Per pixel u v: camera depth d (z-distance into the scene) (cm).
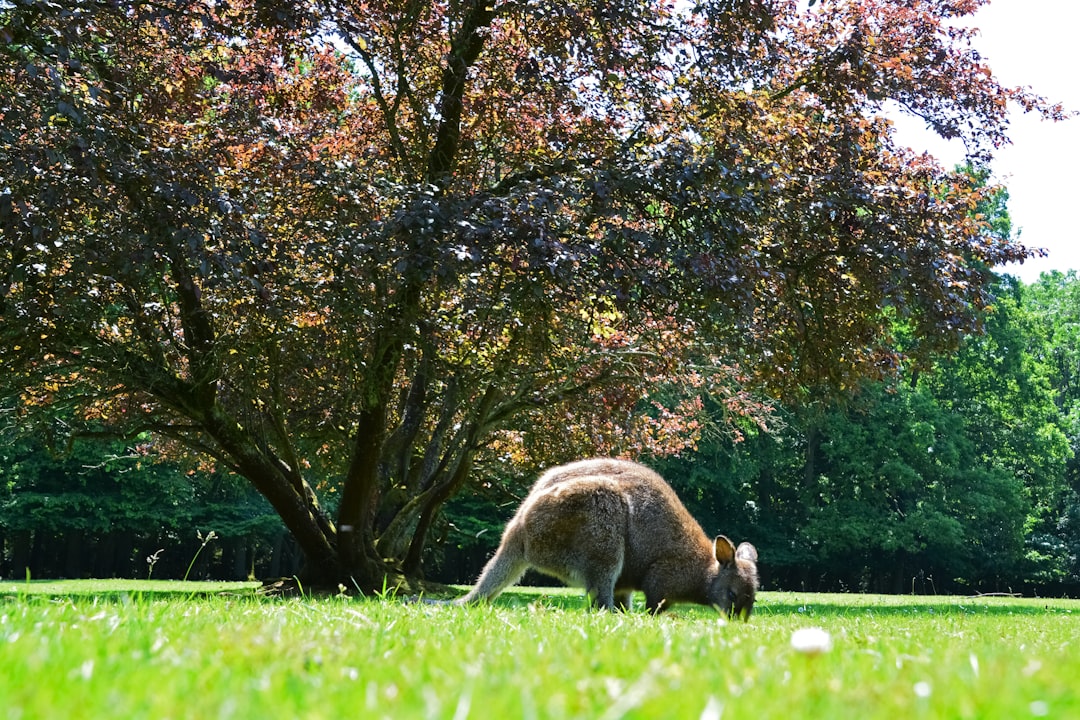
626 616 653
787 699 216
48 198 1150
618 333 1847
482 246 1339
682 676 249
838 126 1675
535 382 1861
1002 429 4950
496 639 397
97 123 1188
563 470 962
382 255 1348
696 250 1440
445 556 4400
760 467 4584
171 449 2472
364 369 1512
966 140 1734
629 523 921
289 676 248
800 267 1659
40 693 199
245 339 1472
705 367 1986
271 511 4391
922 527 4462
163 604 512
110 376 1580
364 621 469
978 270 1703
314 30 1435
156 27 1427
